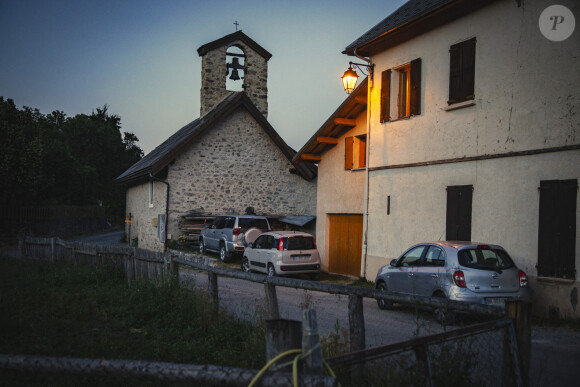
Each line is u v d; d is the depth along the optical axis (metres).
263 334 5.55
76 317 7.21
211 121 20.47
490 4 9.95
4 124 25.09
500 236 9.54
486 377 4.42
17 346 5.44
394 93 12.72
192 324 6.93
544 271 8.66
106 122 68.44
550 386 4.71
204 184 20.95
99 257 12.26
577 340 6.82
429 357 3.74
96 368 2.48
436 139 11.20
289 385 2.23
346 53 13.77
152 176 19.42
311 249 14.37
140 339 6.18
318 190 17.36
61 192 37.66
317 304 9.58
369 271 13.32
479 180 10.07
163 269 9.14
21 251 17.47
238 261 18.23
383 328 7.36
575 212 8.21
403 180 12.22
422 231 11.54
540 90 8.91
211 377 2.36
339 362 2.93
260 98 23.67
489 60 9.94
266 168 22.27
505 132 9.55
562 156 8.50
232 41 23.39
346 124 15.34
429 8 10.62
